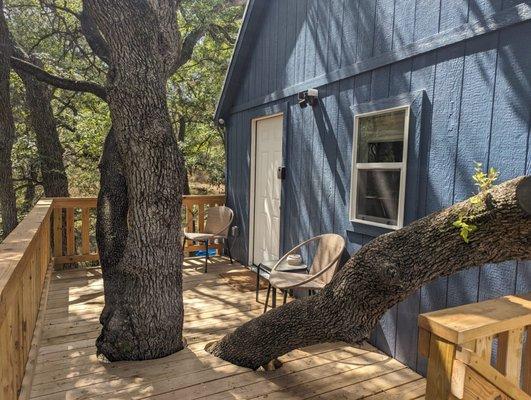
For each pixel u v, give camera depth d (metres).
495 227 1.56
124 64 2.48
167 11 2.73
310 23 3.85
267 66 4.71
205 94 10.05
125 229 2.82
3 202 5.52
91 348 2.86
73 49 7.27
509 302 1.47
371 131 3.09
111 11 2.40
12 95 8.22
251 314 3.64
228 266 5.39
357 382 2.52
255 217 5.23
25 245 2.22
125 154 2.58
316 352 2.93
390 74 2.89
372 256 1.97
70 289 4.32
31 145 7.98
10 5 6.88
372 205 3.10
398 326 2.83
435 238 1.76
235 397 2.28
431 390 1.30
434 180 2.55
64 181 7.74
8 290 1.57
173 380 2.43
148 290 2.65
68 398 2.21
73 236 5.22
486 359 1.27
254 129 5.18
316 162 3.78
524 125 2.06
